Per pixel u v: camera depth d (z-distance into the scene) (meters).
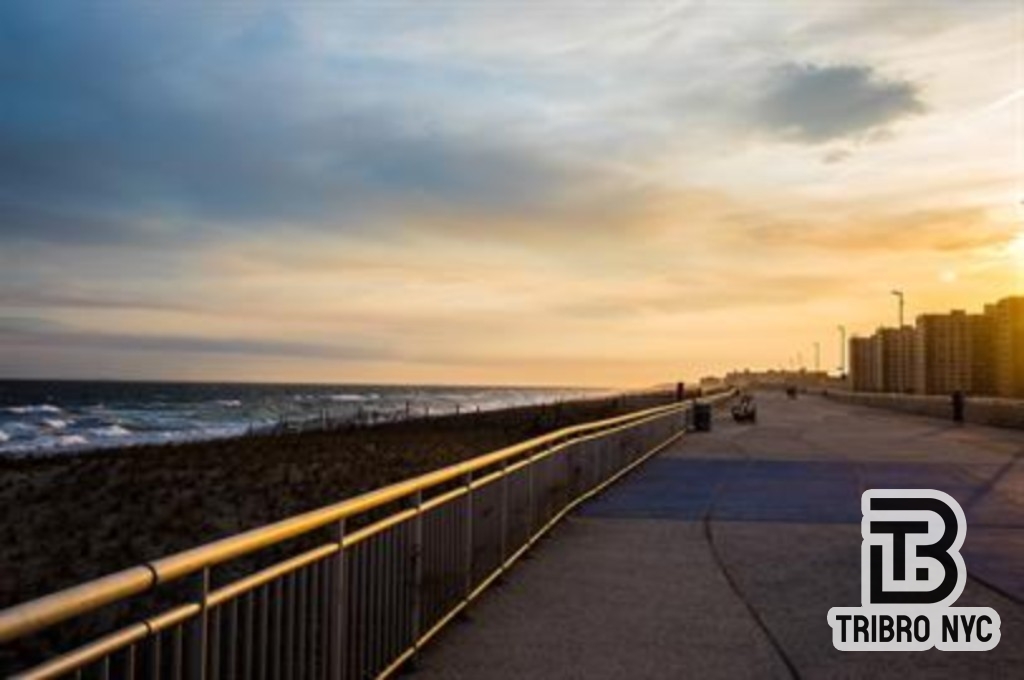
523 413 73.56
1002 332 113.94
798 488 19.17
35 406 126.38
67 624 9.77
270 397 187.50
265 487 23.77
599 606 9.24
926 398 56.94
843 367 133.62
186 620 4.41
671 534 13.55
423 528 7.77
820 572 10.92
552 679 7.05
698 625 8.56
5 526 17.91
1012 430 40.28
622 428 21.12
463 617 8.77
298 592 5.57
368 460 31.62
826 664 7.46
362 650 6.48
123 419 89.25
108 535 17.00
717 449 29.72
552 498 13.80
